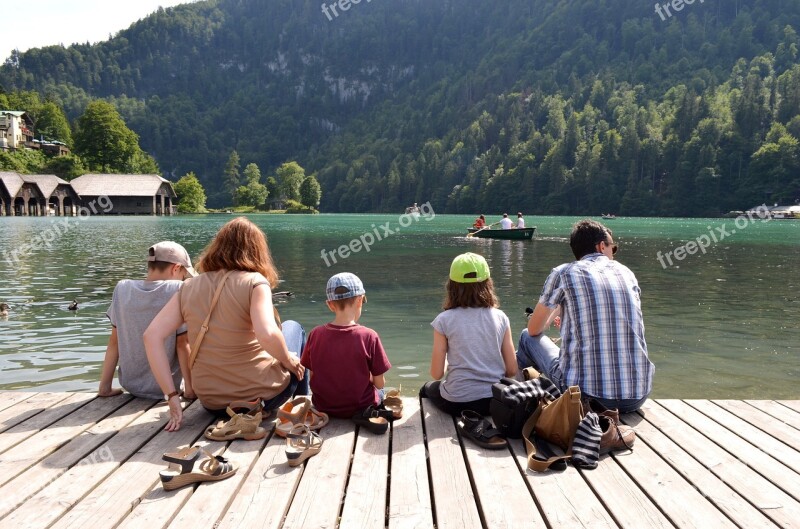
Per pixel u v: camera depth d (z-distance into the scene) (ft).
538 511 9.35
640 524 8.94
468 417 12.44
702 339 27.30
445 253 79.25
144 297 13.99
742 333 28.58
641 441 12.32
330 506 9.39
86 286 43.96
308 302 38.14
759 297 39.96
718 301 38.29
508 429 12.14
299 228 165.99
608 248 13.91
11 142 328.90
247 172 583.99
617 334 12.61
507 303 37.45
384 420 12.58
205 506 9.32
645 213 345.92
